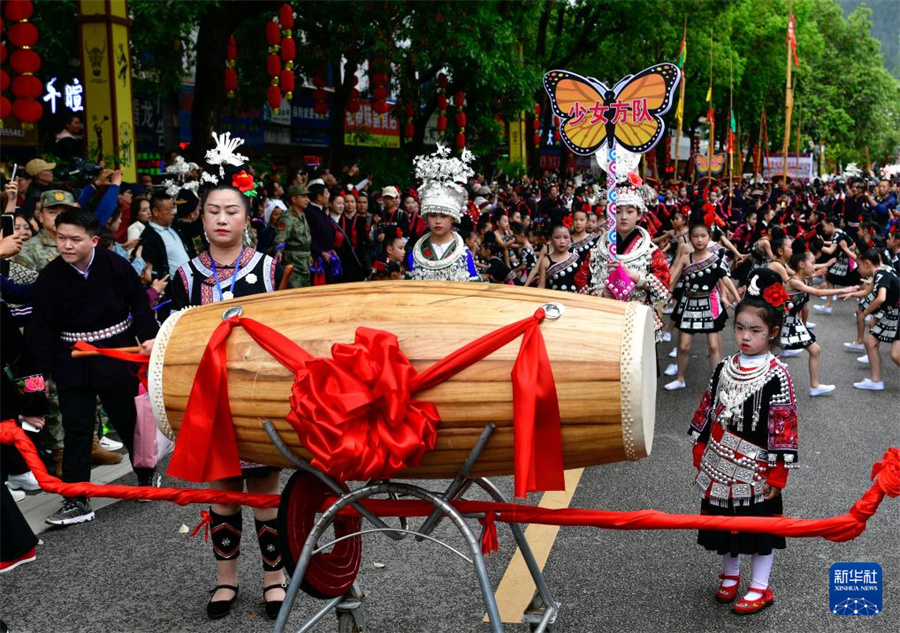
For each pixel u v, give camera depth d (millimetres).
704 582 4203
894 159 77812
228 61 12703
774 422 3764
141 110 15055
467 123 19562
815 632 3723
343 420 2523
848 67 59500
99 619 3838
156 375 3096
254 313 3008
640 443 2639
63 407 4883
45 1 10414
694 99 33094
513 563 4410
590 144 5902
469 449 2686
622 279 5738
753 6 35344
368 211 13281
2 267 5754
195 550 4574
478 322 2715
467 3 14695
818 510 5141
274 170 16141
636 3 25391
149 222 6848
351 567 3197
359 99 18078
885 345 10688
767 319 3795
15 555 4020
